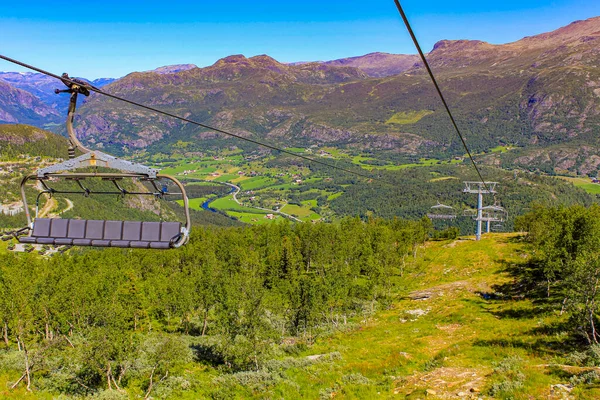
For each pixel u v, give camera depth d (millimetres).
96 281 59188
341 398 25078
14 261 84125
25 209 11828
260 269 80812
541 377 21500
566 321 36000
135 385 36281
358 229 101250
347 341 44688
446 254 92000
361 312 60500
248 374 34875
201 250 94938
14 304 37844
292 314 50094
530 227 83938
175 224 11453
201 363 44125
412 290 72250
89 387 34125
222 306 43188
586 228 48094
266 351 39969
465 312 50094
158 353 36969
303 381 31531
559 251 47781
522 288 58750
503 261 79438
